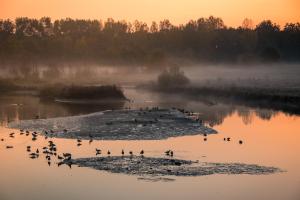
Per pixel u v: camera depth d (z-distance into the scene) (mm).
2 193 38438
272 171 43625
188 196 37500
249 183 40281
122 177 42250
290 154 49969
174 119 72812
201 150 51844
